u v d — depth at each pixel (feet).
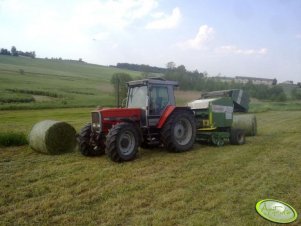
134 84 26.66
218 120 30.32
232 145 30.37
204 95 35.68
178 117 26.35
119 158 22.45
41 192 16.19
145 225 12.45
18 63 305.73
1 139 29.17
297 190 16.53
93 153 24.93
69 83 194.29
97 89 173.17
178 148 26.32
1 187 16.96
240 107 56.34
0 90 130.31
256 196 15.62
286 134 38.52
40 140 25.26
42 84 175.01
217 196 15.56
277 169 20.61
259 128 45.50
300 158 23.90
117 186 17.01
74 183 17.71
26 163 22.44
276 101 136.77
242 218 13.20
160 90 26.55
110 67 345.92
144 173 19.65
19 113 78.64
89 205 14.47
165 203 14.67
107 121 23.71
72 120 59.52
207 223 12.65
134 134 23.59
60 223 12.69
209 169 20.57
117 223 12.65
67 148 26.35
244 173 19.61
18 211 13.75
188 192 16.07
